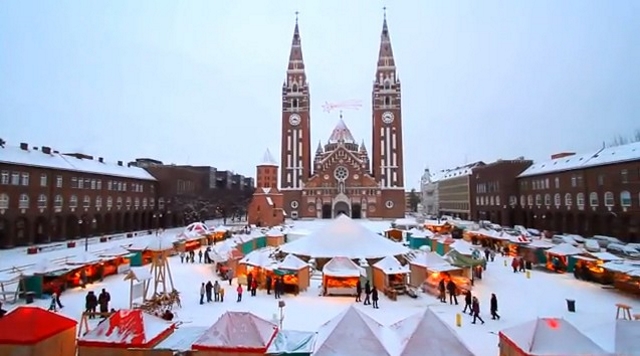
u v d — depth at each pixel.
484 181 106.25
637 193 60.16
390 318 27.34
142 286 30.84
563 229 77.56
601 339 17.02
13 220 59.56
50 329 18.00
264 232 67.88
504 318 26.89
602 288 35.56
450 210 139.00
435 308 29.77
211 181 127.38
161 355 17.86
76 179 73.00
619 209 63.34
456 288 33.25
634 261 39.56
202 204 118.06
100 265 39.28
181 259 50.12
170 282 34.84
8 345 17.08
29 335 17.22
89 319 26.50
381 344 16.75
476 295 33.28
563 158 85.38
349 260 35.31
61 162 70.94
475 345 21.91
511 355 17.58
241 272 37.88
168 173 102.44
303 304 31.06
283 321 26.56
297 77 129.38
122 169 90.44
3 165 58.31
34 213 63.38
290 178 125.56
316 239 46.97
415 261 37.47
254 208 103.06
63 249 58.91
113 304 30.38
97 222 79.00
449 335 16.84
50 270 33.50
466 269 36.00
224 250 43.16
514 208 95.75
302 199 120.94
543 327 17.19
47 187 66.19
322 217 119.56
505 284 37.12
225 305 30.52
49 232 66.25
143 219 95.19
